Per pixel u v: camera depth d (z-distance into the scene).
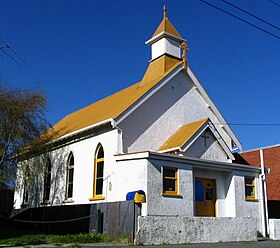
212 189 21.14
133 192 17.11
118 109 20.97
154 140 21.53
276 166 28.44
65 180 23.92
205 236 16.88
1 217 28.20
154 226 15.34
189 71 23.98
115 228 15.95
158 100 22.34
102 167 21.03
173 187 18.56
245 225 18.59
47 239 15.91
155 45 25.45
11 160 22.83
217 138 21.86
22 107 22.08
